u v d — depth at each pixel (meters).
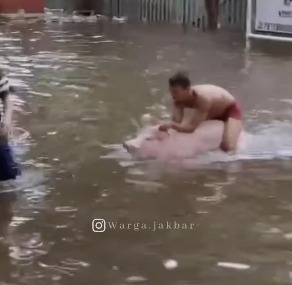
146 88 10.57
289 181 6.29
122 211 5.61
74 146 7.34
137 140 6.99
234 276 4.49
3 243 5.00
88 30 19.89
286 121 8.31
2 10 25.19
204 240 5.06
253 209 5.66
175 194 5.98
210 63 13.29
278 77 11.64
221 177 6.38
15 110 8.93
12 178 6.18
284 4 16.66
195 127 6.89
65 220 5.42
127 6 24.66
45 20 23.36
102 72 12.12
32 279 4.45
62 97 9.86
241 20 19.69
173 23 22.19
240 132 7.09
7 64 12.84
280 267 4.62
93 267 4.62
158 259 4.74
